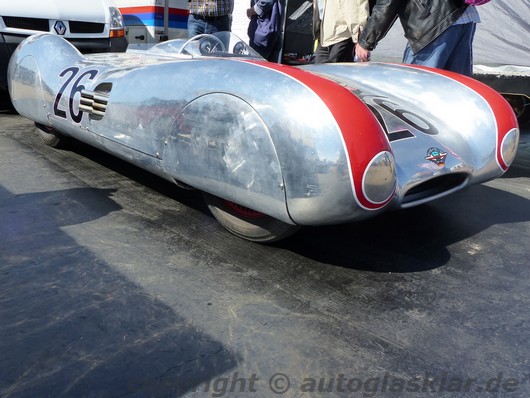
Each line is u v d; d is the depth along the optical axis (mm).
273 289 1833
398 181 1810
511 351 1537
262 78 1761
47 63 2908
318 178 1607
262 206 1781
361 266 2031
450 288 1886
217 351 1490
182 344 1516
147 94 2127
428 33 2977
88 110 2494
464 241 2312
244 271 1955
